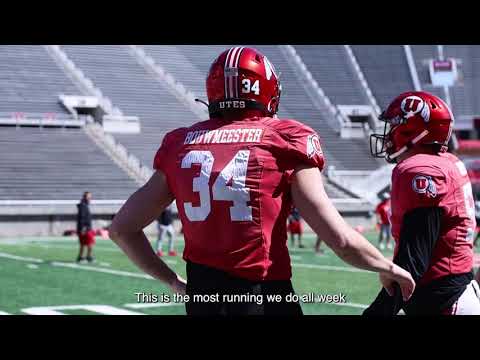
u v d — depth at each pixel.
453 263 3.38
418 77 46.41
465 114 45.84
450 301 3.38
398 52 46.50
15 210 26.97
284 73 42.94
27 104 32.66
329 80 43.94
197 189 2.59
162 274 2.84
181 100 37.31
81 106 33.50
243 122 2.64
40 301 10.57
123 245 2.80
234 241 2.54
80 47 37.69
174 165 2.68
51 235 27.56
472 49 47.00
